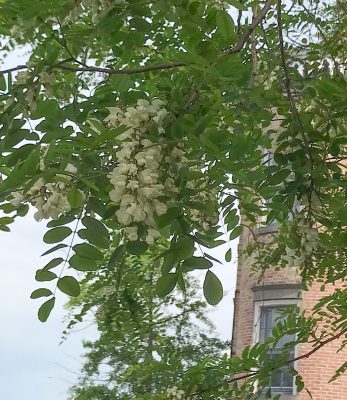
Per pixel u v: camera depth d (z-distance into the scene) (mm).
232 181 4004
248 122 4508
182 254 3555
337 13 6605
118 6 4125
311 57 5883
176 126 3646
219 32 3979
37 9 3842
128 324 8594
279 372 6715
